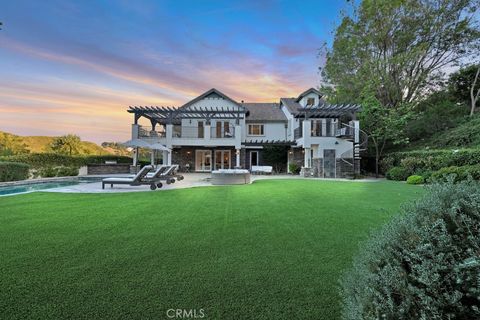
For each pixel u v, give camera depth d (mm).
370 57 22281
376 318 1380
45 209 6734
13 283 2824
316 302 2475
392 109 20156
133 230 4887
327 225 5188
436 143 18609
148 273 3092
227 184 13500
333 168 19219
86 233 4672
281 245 4059
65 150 31625
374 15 21031
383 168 19875
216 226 5172
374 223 5320
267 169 23000
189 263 3387
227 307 2408
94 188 11703
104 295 2598
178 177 16266
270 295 2605
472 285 1237
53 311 2322
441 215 1425
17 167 14469
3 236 4469
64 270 3158
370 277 1494
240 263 3385
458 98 24297
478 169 10859
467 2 19938
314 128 22625
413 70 22297
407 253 1417
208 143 22281
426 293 1297
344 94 24016
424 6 20359
